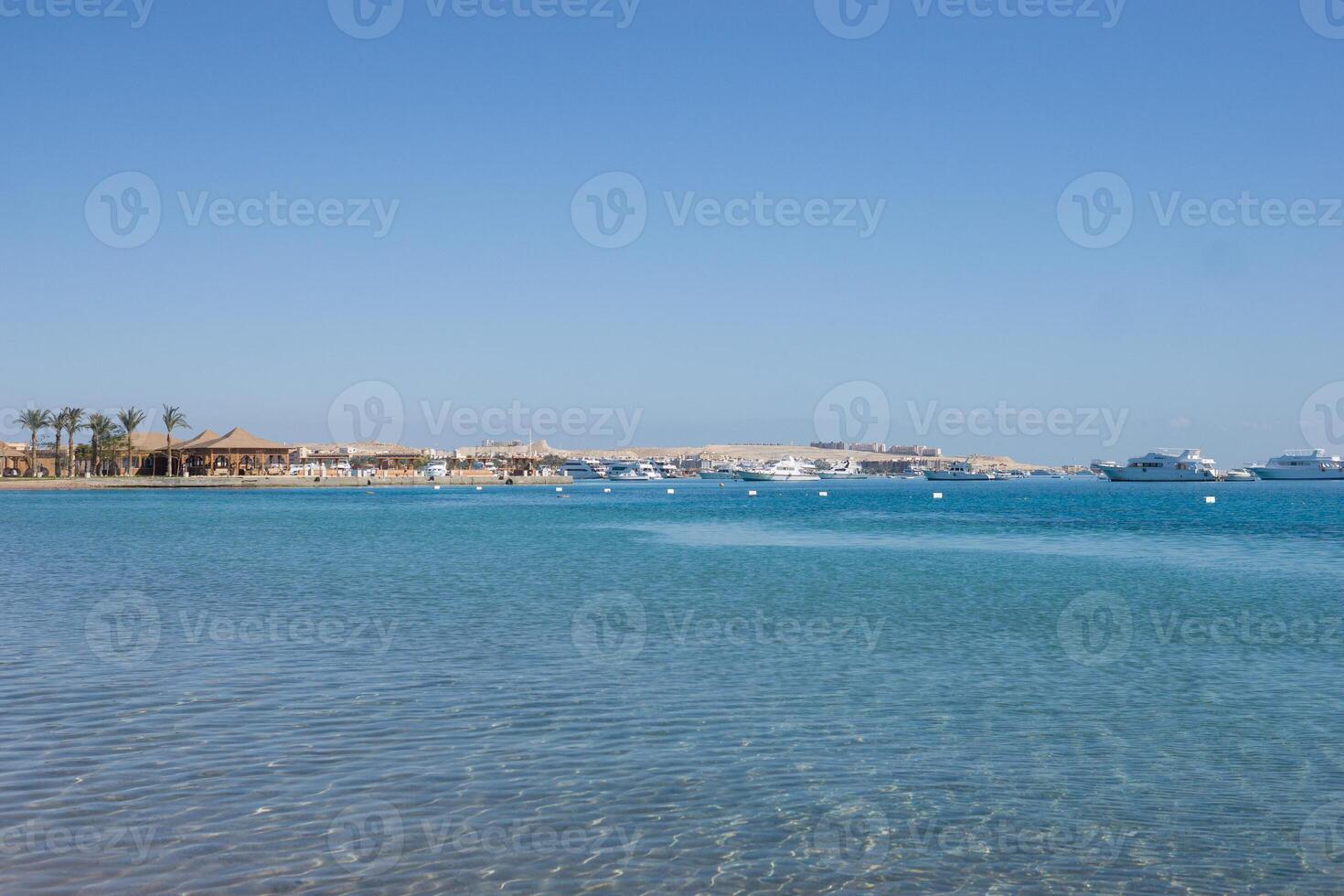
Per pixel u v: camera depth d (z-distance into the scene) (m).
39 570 34.81
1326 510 94.81
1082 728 13.88
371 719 14.02
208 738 13.05
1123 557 42.59
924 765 12.16
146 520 71.19
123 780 11.41
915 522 73.62
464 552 43.38
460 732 13.39
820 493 174.12
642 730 13.59
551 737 13.21
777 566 37.84
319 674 16.92
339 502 115.81
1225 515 85.56
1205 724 14.10
